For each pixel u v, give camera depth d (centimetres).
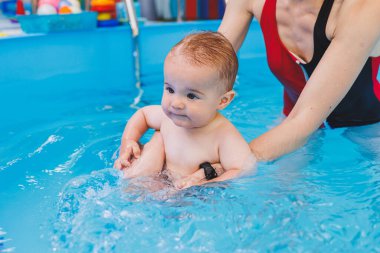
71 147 164
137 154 138
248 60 300
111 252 103
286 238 105
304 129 131
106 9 268
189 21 300
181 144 136
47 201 127
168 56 126
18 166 150
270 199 118
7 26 279
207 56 123
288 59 157
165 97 127
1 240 110
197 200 117
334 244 103
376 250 101
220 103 131
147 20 314
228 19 171
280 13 154
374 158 145
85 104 218
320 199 119
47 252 105
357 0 129
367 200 120
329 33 139
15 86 236
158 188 125
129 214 114
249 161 129
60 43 246
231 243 104
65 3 254
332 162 142
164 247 104
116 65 266
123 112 207
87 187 127
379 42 144
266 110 205
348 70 128
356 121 169
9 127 187
